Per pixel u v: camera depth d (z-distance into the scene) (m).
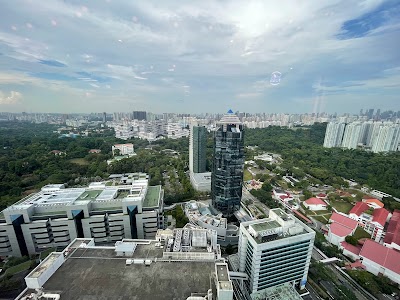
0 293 66.81
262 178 183.88
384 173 171.75
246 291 70.19
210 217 109.75
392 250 82.38
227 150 118.75
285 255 68.44
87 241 67.00
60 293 46.94
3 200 114.25
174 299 46.00
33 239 88.06
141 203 96.88
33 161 172.12
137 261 56.41
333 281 77.19
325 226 115.25
